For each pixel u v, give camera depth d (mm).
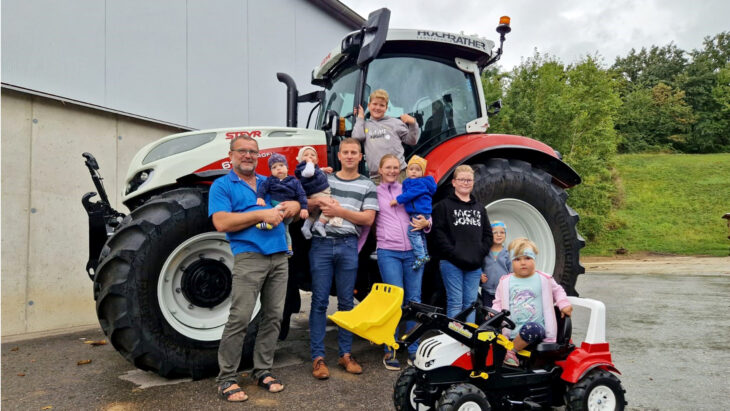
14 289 4914
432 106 4543
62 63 5195
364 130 4031
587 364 2631
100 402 3033
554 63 17203
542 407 2881
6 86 4738
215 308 3633
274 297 3271
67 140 5344
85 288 5473
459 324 2635
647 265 12344
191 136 3865
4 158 4840
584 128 17297
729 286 7902
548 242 4594
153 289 3273
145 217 3312
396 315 2881
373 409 2865
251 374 3355
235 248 3158
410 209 3668
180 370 3357
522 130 16859
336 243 3527
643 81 57062
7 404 3041
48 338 4871
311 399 3031
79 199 5445
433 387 2547
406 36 4316
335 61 4637
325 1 8797
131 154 5969
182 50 6508
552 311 2953
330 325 5445
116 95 5723
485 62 4906
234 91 7270
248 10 7512
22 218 4980
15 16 4805
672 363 3654
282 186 3275
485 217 3840
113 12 5684
